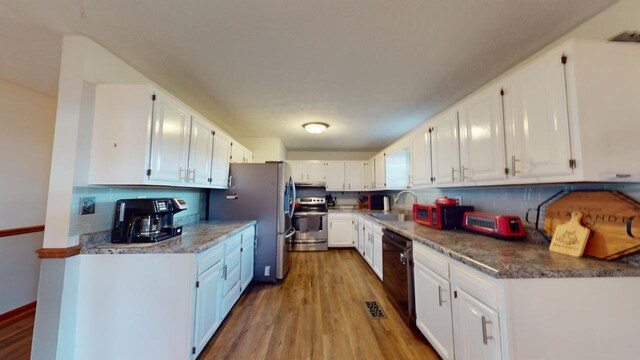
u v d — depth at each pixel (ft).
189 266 4.97
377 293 8.95
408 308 6.58
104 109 5.11
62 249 4.58
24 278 7.44
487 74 6.59
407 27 4.76
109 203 5.63
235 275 7.66
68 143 4.79
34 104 7.73
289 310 7.65
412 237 6.42
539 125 4.09
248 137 13.93
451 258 4.74
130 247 5.03
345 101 8.53
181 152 6.39
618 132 3.59
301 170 16.98
